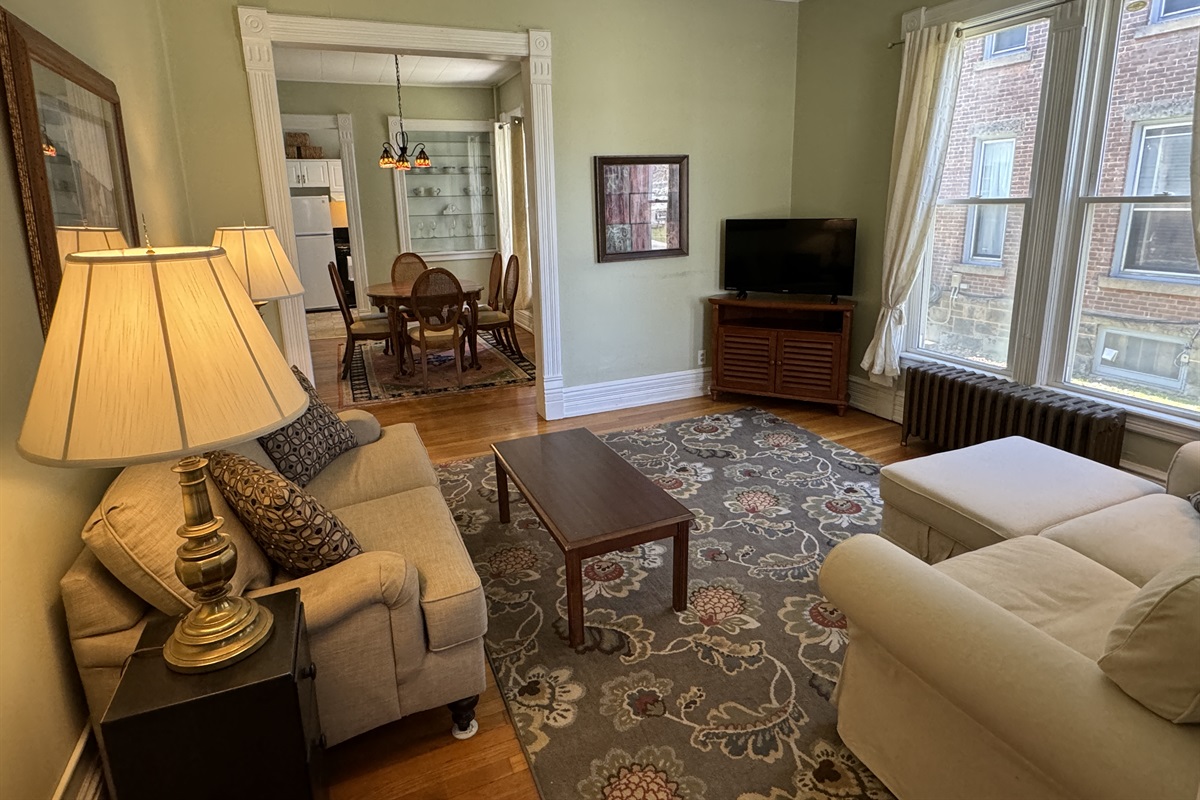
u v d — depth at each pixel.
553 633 2.42
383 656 1.77
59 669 1.54
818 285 4.73
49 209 1.67
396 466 2.72
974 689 1.30
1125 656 1.17
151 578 1.52
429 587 1.83
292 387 1.34
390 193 8.22
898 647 1.48
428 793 1.78
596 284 4.75
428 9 3.88
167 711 1.25
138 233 2.68
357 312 8.60
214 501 1.77
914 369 4.00
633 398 5.08
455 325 5.66
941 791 1.53
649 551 2.96
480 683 1.93
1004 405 3.53
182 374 1.16
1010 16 3.57
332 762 1.88
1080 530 2.02
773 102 4.97
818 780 1.78
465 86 8.16
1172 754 1.06
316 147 8.77
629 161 4.61
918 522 2.48
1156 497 2.19
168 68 3.42
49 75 1.79
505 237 8.39
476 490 3.64
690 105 4.72
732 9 4.68
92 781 1.59
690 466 3.86
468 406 5.18
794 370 4.79
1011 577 1.77
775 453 4.03
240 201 3.70
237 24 3.51
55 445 1.12
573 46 4.30
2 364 1.44
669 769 1.83
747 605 2.55
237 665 1.33
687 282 5.05
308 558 1.77
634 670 2.22
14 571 1.39
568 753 1.89
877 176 4.46
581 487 2.59
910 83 4.02
